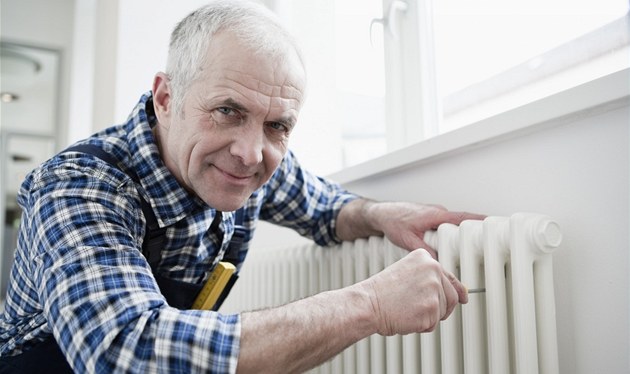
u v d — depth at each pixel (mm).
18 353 859
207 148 733
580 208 722
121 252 638
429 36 1393
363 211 1035
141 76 1915
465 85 1272
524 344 688
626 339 662
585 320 714
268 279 1486
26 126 3619
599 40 918
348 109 1870
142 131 824
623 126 666
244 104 699
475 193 908
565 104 707
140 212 789
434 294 654
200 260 925
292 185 1100
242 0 748
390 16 1454
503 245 737
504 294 735
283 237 1696
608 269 684
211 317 579
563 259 747
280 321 583
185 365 542
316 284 1247
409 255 690
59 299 591
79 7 3398
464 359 787
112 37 1952
